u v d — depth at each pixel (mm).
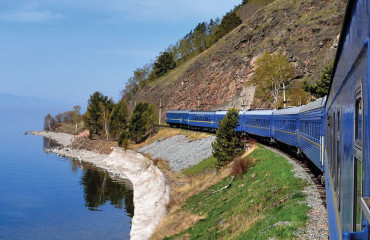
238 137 44375
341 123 5598
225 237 19797
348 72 4562
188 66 139250
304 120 23828
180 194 38281
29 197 57625
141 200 52031
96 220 45375
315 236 13125
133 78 177625
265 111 42094
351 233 3184
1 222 44969
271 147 40031
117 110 113938
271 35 97188
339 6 87938
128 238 38562
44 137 197500
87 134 133750
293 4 103750
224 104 94875
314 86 54625
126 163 81500
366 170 3129
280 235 14102
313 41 80875
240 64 96062
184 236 23562
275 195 21000
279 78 75938
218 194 30562
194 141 65062
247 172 31969
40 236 40406
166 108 122125
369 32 2996
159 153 69812
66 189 62719
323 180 18391
